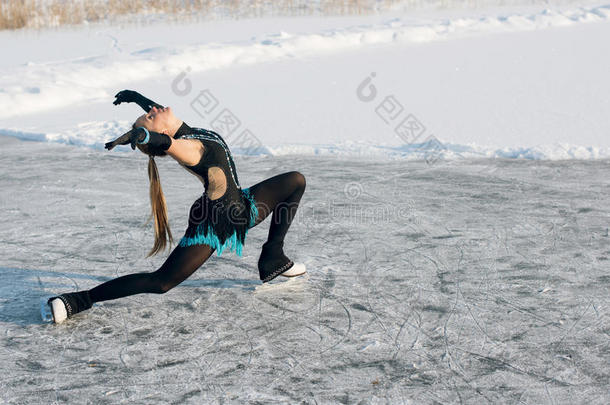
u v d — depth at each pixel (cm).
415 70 1609
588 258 569
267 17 2634
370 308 486
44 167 934
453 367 403
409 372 399
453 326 456
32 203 771
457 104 1252
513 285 520
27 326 468
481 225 657
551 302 488
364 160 921
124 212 733
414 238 628
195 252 445
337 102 1302
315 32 2197
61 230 677
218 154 441
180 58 1730
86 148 1045
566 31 2186
